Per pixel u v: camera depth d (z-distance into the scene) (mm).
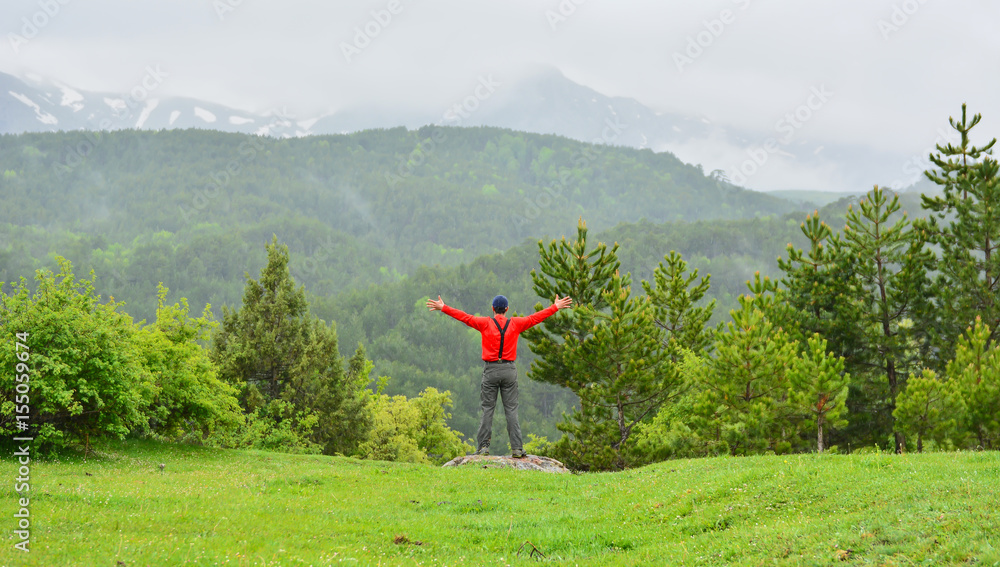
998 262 30203
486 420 18266
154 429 28125
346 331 173750
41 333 19547
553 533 10148
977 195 31391
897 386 30688
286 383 42469
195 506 10602
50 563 6652
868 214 31469
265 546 8148
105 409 21203
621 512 11359
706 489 11430
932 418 21000
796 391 21641
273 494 13422
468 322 18203
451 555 8773
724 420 22359
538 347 26969
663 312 33312
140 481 14195
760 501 10344
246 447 35156
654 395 25828
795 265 33219
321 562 7500
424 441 60938
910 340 31000
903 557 6977
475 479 15383
